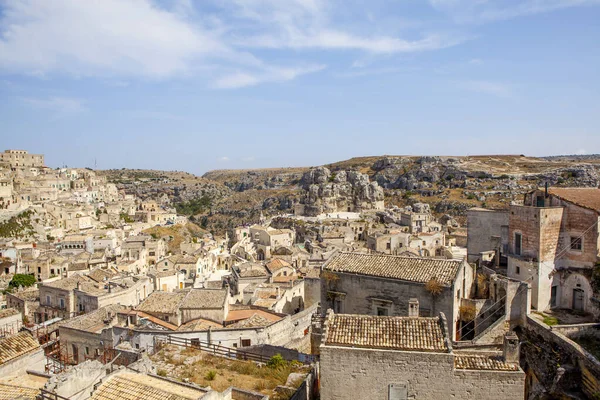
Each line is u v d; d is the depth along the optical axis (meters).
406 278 39.84
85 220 185.88
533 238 42.88
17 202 175.12
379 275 41.03
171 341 47.91
